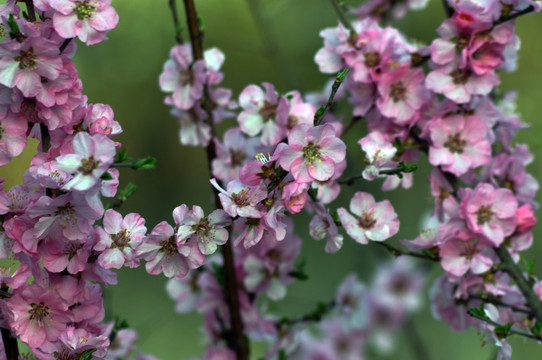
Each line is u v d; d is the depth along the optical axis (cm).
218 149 89
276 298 91
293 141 76
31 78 77
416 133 86
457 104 85
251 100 86
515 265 84
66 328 78
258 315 93
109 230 77
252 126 86
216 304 92
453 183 85
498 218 83
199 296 94
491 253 85
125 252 77
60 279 78
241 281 92
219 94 91
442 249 83
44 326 78
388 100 86
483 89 85
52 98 77
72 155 75
